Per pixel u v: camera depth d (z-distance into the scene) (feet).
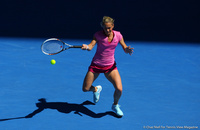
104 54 61.57
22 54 97.76
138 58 99.66
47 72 85.97
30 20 129.90
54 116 65.92
